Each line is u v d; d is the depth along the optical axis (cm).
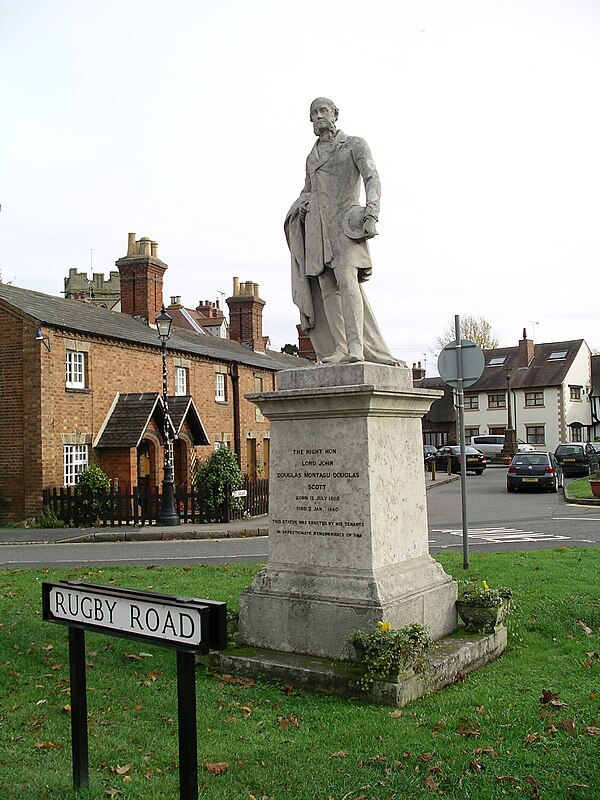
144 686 577
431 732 476
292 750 458
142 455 2575
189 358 2834
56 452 2095
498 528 1769
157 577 1031
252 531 1831
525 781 408
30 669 619
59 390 2120
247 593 631
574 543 1423
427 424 6550
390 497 622
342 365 621
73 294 4225
